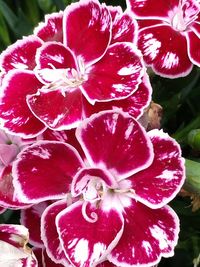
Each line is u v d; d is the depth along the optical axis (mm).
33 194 122
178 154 118
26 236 121
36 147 120
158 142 119
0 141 135
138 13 149
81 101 125
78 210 121
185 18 152
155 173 120
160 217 121
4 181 130
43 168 122
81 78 128
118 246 120
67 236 118
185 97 181
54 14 140
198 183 127
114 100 124
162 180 120
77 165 122
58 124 122
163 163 120
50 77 129
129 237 121
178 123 189
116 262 119
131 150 119
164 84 171
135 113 122
